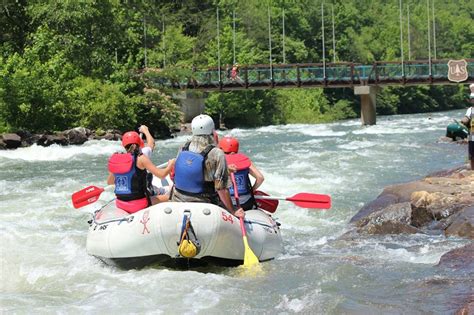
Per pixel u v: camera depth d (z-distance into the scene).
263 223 10.91
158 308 8.45
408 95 98.06
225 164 10.21
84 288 9.52
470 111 17.66
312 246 11.88
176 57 66.69
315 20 94.75
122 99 44.44
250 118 65.88
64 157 29.89
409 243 11.65
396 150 28.31
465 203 13.05
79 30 45.97
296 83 55.97
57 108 39.84
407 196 14.21
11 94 38.06
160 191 11.38
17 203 16.55
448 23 121.56
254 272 10.02
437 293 8.54
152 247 10.07
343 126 56.91
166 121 48.81
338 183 18.75
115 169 10.80
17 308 8.59
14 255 11.28
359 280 9.41
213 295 8.91
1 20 46.06
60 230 13.33
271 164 23.52
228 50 73.00
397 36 111.12
